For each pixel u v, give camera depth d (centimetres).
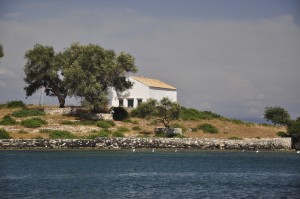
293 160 12312
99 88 15562
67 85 15612
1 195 6731
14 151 12444
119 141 13638
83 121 15100
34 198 6562
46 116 15562
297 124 15650
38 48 16675
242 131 16188
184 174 9244
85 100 15525
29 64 16638
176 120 16338
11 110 16150
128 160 11262
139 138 13812
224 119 17788
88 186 7594
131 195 6925
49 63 16625
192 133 15238
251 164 11225
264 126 17438
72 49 16550
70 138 13400
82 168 9712
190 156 12569
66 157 11444
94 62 15888
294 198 6906
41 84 17025
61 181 8025
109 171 9388
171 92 18700
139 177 8700
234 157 12700
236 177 9012
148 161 11206
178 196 6906
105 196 6819
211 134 15362
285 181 8619
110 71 16025
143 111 14688
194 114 17288
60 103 16950
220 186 7869
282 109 17575
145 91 17288
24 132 13538
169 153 13112
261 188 7750
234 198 6831
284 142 15225
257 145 14788
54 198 6588
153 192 7188
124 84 16800
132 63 16412
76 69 15462
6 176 8500
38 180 8088
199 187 7719
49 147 13038
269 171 10012
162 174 9175
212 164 11006
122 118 16200
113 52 16538
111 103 17388
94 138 13575
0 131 13162
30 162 10431
